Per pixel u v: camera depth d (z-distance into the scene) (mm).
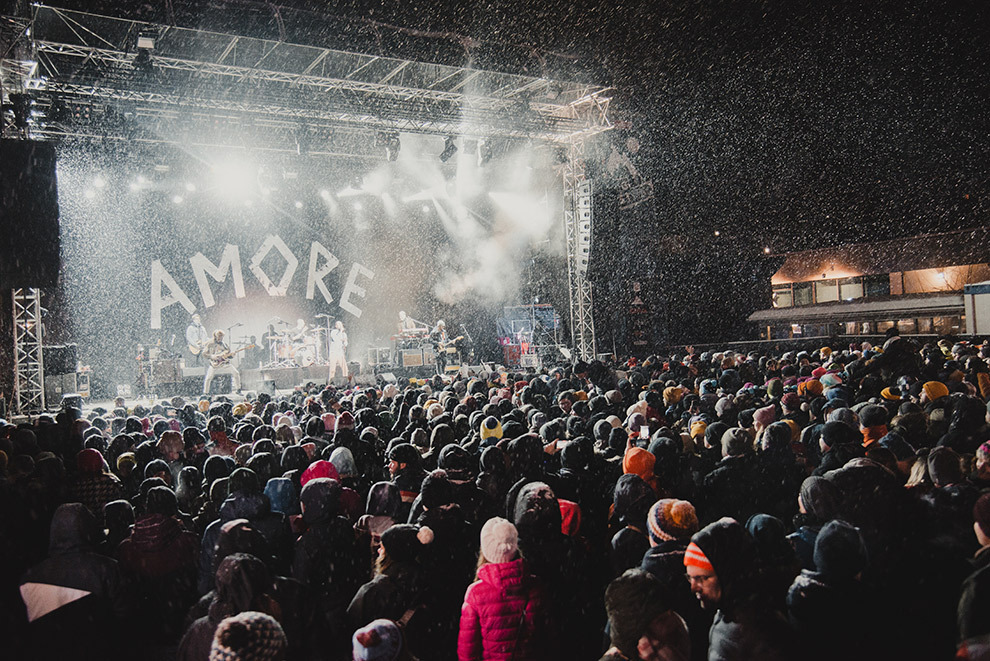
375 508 4176
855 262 26703
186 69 15273
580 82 17719
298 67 16375
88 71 13961
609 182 21625
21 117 13391
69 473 6402
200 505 5359
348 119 18266
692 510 3234
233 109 16734
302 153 18266
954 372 7961
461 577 3473
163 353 22203
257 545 3414
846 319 26422
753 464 4641
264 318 24203
